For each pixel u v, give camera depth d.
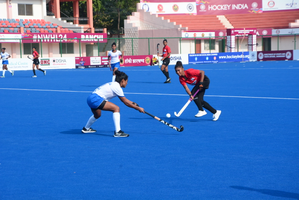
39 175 4.98
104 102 7.13
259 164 5.30
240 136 7.10
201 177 4.79
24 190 4.44
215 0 49.62
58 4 41.38
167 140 6.86
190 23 47.94
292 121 8.50
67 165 5.40
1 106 11.66
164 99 12.64
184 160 5.55
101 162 5.52
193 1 49.44
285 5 48.53
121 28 56.31
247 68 28.83
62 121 9.06
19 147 6.54
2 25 36.25
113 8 56.34
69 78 22.98
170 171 5.04
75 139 7.09
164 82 19.00
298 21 46.62
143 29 47.34
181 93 14.37
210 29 48.03
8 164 5.50
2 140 7.09
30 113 10.27
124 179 4.76
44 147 6.50
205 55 38.91
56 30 38.81
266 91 14.48
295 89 14.94
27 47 37.28
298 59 39.50
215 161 5.47
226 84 17.42
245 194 4.20
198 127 8.02
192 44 44.12
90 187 4.50
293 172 4.93
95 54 43.12
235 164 5.31
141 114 9.82
